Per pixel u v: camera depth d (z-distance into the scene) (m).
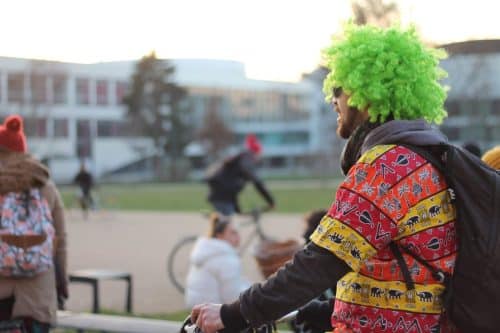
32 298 5.18
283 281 2.76
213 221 9.27
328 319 3.57
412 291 2.77
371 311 2.80
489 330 2.73
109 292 11.57
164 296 11.25
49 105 71.88
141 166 84.50
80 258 16.19
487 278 2.71
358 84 2.88
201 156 94.75
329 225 2.75
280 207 32.56
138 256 16.52
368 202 2.73
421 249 2.77
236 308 2.82
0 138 5.31
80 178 30.11
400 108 2.90
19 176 5.20
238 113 104.25
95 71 82.00
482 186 2.77
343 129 3.07
